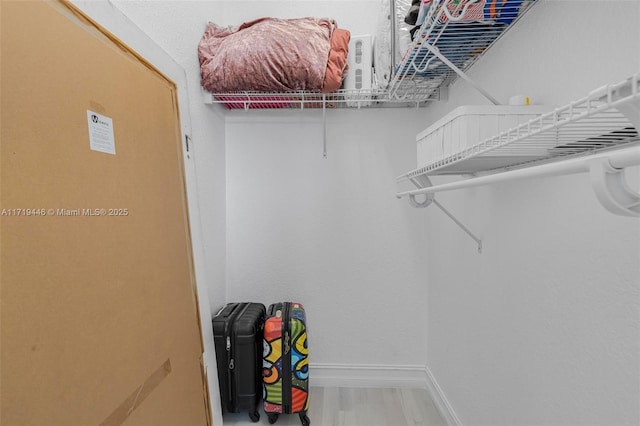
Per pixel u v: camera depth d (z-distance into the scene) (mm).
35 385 506
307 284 1817
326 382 1812
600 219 649
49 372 532
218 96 1513
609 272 630
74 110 626
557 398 773
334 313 1821
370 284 1811
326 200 1799
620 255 607
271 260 1816
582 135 555
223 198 1758
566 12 722
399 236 1798
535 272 854
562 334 756
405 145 1773
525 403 901
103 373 651
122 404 701
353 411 1568
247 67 1410
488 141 571
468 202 1252
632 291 585
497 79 1027
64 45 614
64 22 621
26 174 514
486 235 1115
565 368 748
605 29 622
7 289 473
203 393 1128
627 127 502
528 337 886
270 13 1771
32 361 504
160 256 917
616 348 618
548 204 802
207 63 1451
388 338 1819
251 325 1447
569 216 732
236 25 1789
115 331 698
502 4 827
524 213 899
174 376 940
